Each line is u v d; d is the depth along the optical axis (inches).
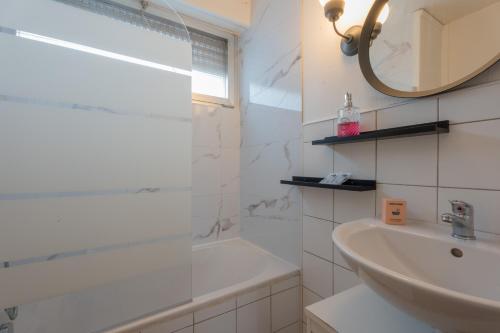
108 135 41.4
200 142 76.2
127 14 49.7
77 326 37.8
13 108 34.9
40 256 36.2
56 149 37.5
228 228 80.7
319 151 52.1
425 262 29.1
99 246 40.3
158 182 45.7
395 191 37.8
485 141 28.7
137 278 42.6
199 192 75.8
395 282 18.6
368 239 32.4
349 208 45.3
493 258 24.2
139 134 44.2
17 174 35.0
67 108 38.4
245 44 79.5
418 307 18.5
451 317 16.9
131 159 43.3
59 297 37.2
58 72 37.9
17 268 34.9
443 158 32.4
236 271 71.7
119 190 42.1
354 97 44.4
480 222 29.1
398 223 34.1
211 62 80.9
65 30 38.7
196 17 73.5
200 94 77.2
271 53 67.4
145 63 45.3
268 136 68.6
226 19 73.7
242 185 81.4
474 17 29.3
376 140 40.3
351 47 44.1
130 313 40.9
